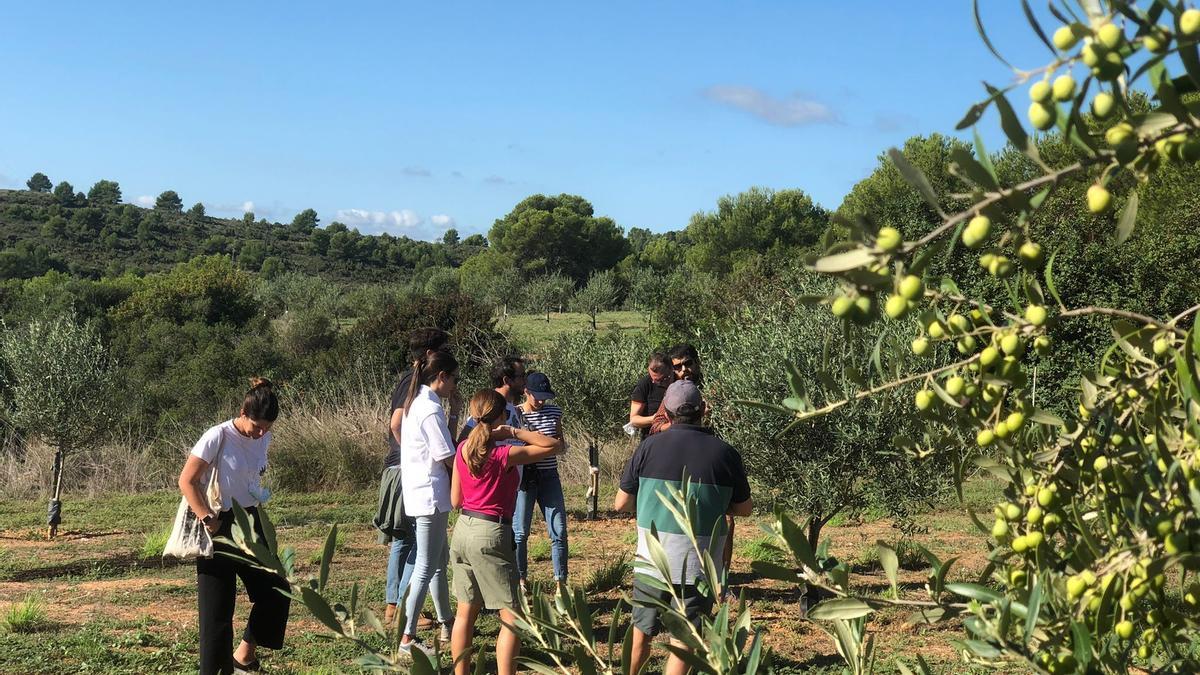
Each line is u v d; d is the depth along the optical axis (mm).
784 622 6684
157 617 6781
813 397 6531
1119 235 1054
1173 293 11820
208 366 21328
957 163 1021
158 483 14109
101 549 9469
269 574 4941
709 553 1766
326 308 53969
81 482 13914
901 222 14859
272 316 52906
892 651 5859
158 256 114062
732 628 1731
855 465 6562
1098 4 973
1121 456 1370
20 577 8133
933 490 6445
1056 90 982
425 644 5484
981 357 1291
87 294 37031
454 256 140875
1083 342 9688
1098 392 1427
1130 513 1292
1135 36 962
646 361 13719
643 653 4207
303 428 14438
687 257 70312
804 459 6738
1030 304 1293
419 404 5477
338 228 132500
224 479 4699
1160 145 1024
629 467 4461
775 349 6816
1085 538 1259
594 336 14477
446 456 5391
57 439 10367
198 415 18453
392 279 121688
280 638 5148
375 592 7414
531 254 88875
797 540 1466
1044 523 1382
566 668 1771
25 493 13320
